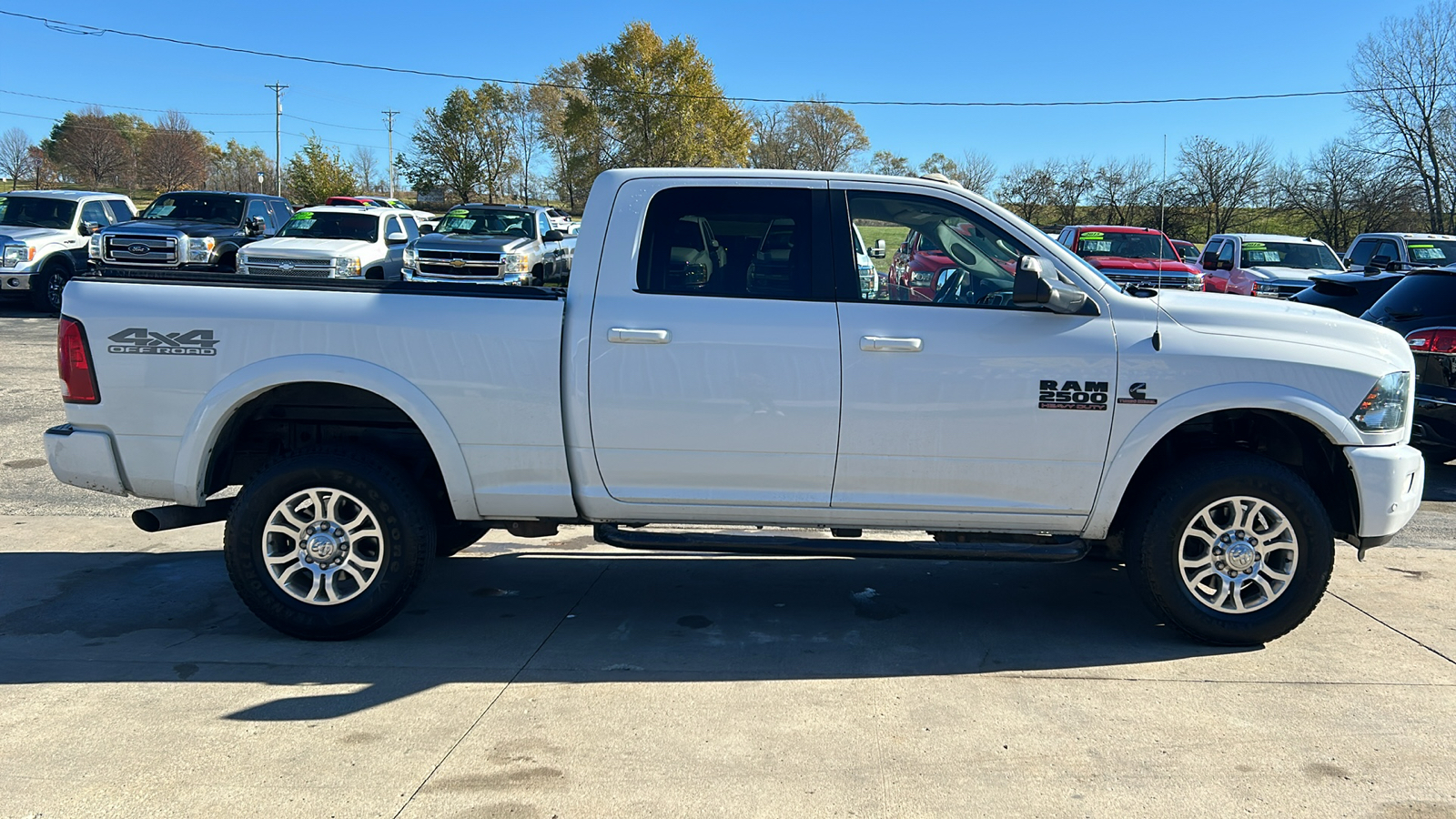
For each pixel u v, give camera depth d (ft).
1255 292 52.80
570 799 9.99
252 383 13.62
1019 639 14.57
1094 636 14.69
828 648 14.19
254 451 15.34
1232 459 13.76
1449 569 17.95
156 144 234.38
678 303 13.69
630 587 16.96
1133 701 12.39
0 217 58.80
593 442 13.79
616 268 13.84
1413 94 115.34
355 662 13.51
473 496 14.03
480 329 13.67
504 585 16.98
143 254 55.62
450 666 13.38
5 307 60.80
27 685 12.62
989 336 13.56
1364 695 12.54
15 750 10.89
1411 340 24.06
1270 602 13.89
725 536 14.06
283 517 13.88
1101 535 14.11
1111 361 13.51
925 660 13.75
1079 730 11.58
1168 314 13.89
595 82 205.57
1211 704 12.27
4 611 15.39
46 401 32.27
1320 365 13.64
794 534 19.31
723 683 12.88
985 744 11.21
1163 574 13.79
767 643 14.35
